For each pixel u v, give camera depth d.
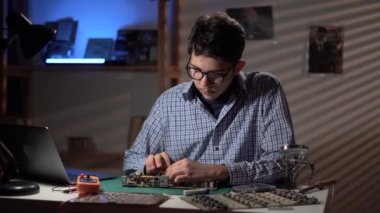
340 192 2.69
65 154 2.82
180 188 1.44
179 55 2.81
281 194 1.29
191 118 1.72
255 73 1.76
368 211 2.68
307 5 2.70
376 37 2.66
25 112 2.96
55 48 2.79
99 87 2.91
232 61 1.50
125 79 2.88
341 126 2.69
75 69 2.74
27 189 1.36
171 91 1.79
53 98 2.96
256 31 2.75
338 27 2.68
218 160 1.68
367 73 2.67
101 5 2.87
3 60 2.74
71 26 2.85
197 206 1.17
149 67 2.62
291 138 1.61
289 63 2.72
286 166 1.52
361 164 2.68
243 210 1.14
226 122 1.69
